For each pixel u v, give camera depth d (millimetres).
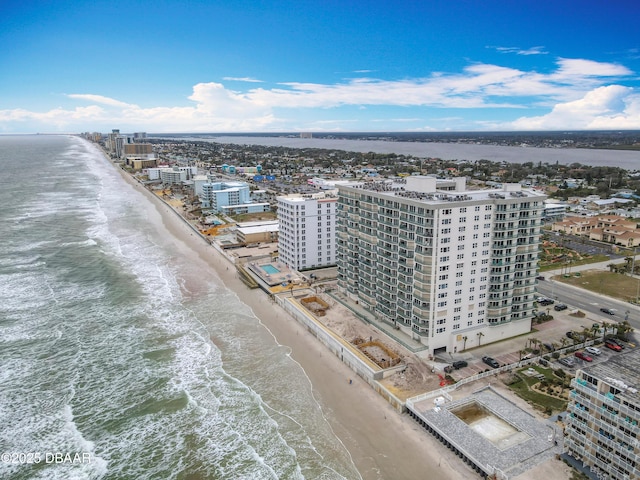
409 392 98562
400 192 125125
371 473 78062
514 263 118062
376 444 85000
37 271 179250
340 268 152250
